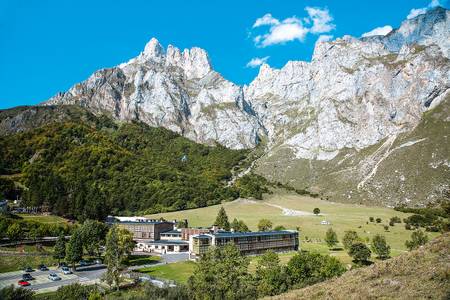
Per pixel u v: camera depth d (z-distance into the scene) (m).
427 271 42.97
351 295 42.75
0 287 99.75
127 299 83.75
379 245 131.50
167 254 157.75
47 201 197.75
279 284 85.12
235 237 147.38
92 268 125.81
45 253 135.62
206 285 81.62
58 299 86.56
